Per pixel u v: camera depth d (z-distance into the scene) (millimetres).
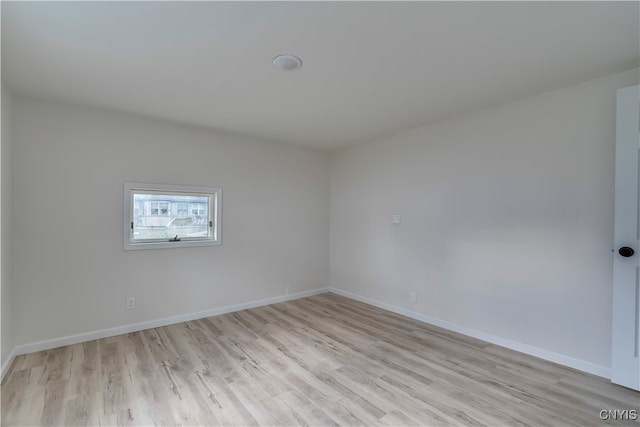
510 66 2154
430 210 3475
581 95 2412
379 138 4062
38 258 2713
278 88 2514
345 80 2369
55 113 2793
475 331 3061
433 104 2857
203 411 1909
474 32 1759
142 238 3320
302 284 4570
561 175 2514
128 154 3150
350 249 4531
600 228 2324
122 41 1847
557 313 2533
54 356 2602
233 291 3881
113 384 2189
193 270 3564
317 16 1614
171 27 1711
